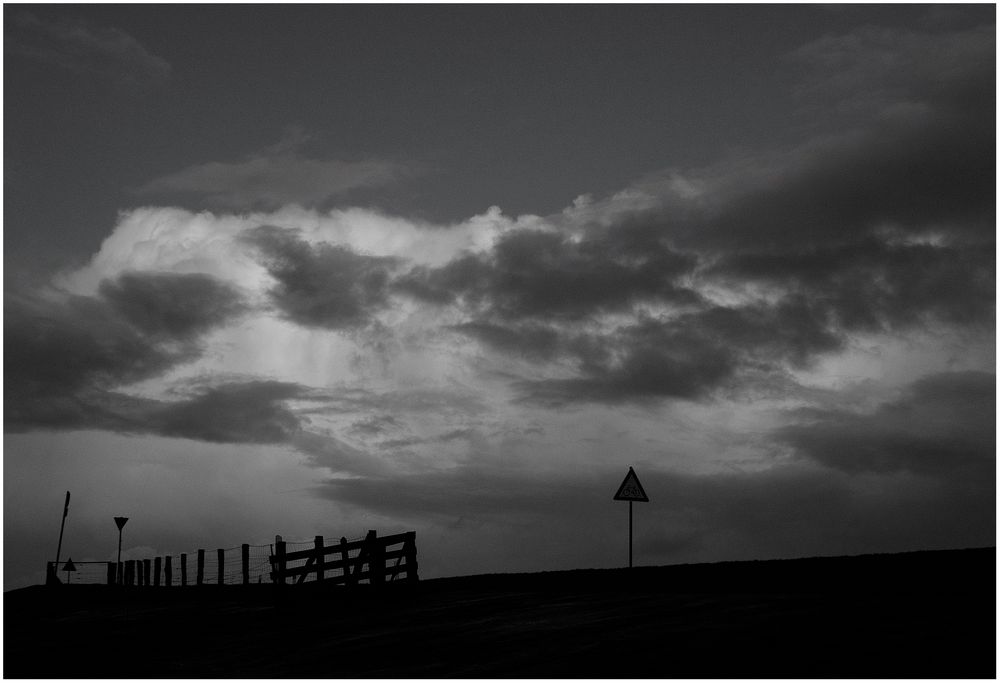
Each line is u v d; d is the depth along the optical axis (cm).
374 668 1606
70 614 3228
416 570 2659
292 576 2691
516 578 2722
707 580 2242
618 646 1561
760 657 1381
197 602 3212
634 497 2684
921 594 1727
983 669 1220
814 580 2030
